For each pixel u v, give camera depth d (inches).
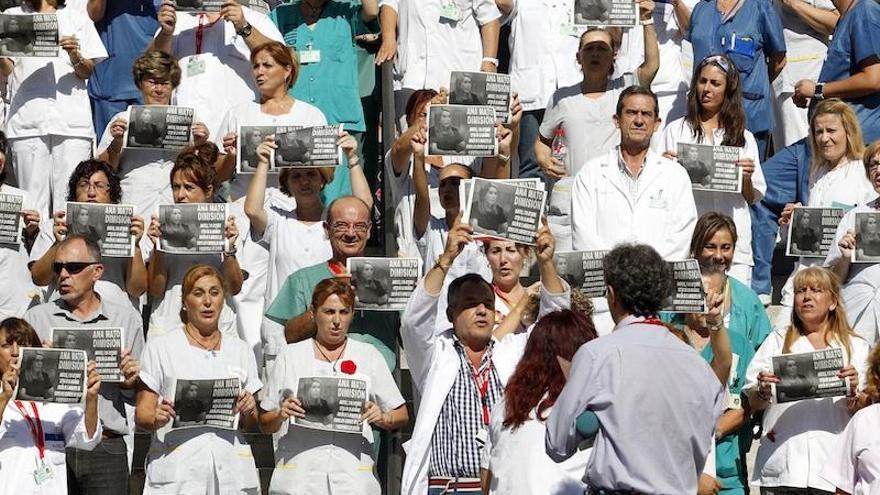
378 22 1561.3
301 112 1386.6
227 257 1253.7
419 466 1056.8
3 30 1381.6
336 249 1224.8
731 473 1161.4
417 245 1330.0
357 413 1118.4
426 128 1268.5
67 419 1107.9
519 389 969.5
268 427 1146.7
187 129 1332.4
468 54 1512.1
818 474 1147.3
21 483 1092.5
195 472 1130.7
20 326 1108.5
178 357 1153.4
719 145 1358.3
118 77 1542.8
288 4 1541.6
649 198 1275.8
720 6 1489.9
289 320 1208.2
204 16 1467.8
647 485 884.0
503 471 972.6
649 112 1277.1
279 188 1327.5
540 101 1520.7
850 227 1275.8
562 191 1405.0
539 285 1148.5
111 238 1247.5
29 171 1469.0
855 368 1147.3
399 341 1338.6
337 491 1132.5
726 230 1215.6
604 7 1391.5
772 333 1182.3
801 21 1557.6
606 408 892.6
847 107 1348.4
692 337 1178.0
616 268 916.0
